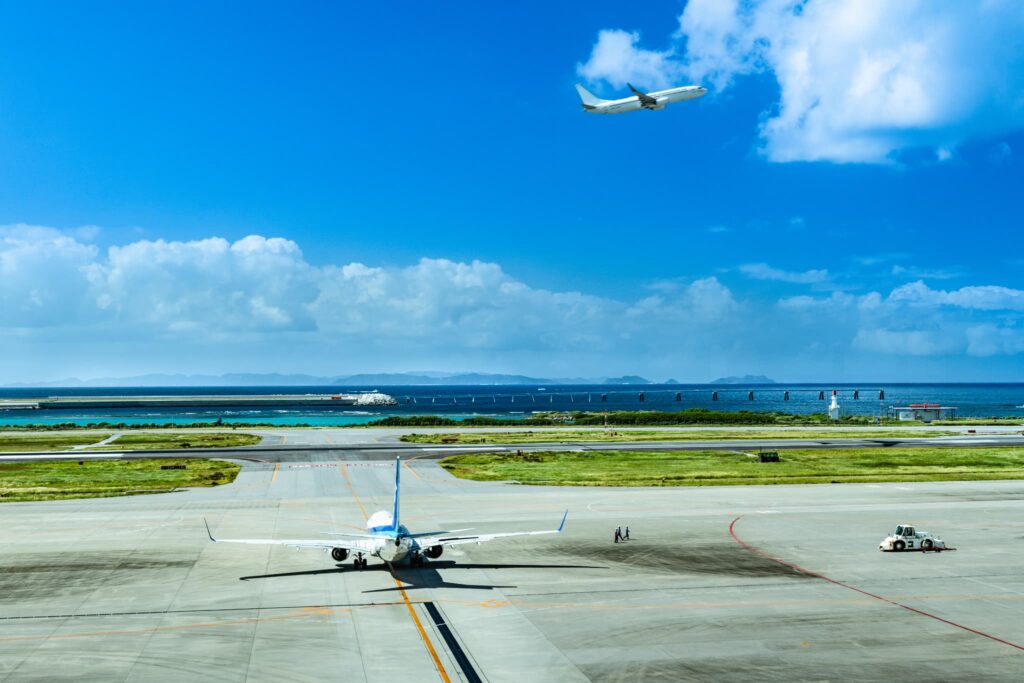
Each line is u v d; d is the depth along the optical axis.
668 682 31.59
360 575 48.69
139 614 40.56
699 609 41.81
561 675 32.34
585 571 50.00
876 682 31.62
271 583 46.75
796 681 31.72
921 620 40.09
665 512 72.25
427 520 67.81
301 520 67.81
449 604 42.47
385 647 35.69
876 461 115.75
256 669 32.91
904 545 56.59
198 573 49.12
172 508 74.19
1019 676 32.41
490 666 33.31
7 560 52.47
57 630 37.94
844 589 46.09
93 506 75.25
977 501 79.56
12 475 98.81
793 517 69.81
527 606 42.16
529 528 63.94
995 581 48.09
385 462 113.88
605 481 93.94
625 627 38.66
